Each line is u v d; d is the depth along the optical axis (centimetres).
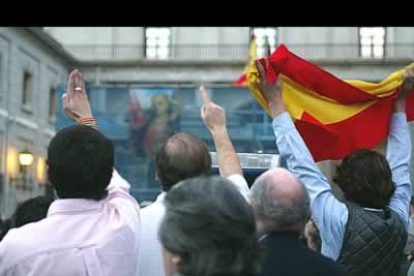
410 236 1043
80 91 549
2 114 4228
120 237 450
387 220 555
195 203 321
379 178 564
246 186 531
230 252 315
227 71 5347
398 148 663
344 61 5216
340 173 585
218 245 315
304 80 693
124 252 450
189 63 5356
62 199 458
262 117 3303
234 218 319
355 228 543
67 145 455
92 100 3572
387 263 549
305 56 5378
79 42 5519
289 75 695
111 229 449
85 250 439
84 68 5338
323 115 695
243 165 824
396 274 563
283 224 431
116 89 3588
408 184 635
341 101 695
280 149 566
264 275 404
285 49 686
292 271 407
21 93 4525
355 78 5222
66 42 5519
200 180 334
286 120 569
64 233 443
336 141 696
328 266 414
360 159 573
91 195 459
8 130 4303
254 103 3334
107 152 460
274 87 577
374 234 542
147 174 3484
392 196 614
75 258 436
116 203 468
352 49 5366
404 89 677
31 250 432
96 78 5341
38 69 4775
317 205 549
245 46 5456
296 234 436
